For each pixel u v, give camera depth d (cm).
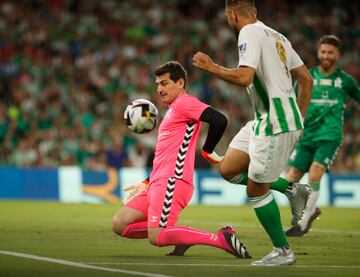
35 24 6806
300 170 2925
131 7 7238
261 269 1708
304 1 7706
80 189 4984
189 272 1630
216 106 6378
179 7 7388
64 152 5516
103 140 5744
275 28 7462
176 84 1923
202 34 7206
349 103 6291
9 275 1562
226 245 1880
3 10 6812
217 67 1673
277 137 1747
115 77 6506
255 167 1761
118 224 1989
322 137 2845
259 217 1805
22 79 6256
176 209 1878
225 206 4644
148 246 2202
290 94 1775
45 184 5034
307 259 1942
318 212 2748
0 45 6538
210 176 4953
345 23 7706
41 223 3117
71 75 6450
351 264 1834
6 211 3912
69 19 6962
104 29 6988
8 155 5534
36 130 5706
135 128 2042
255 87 1758
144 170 5028
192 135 1895
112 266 1725
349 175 4997
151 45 6969
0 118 5662
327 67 2880
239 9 1794
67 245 2214
